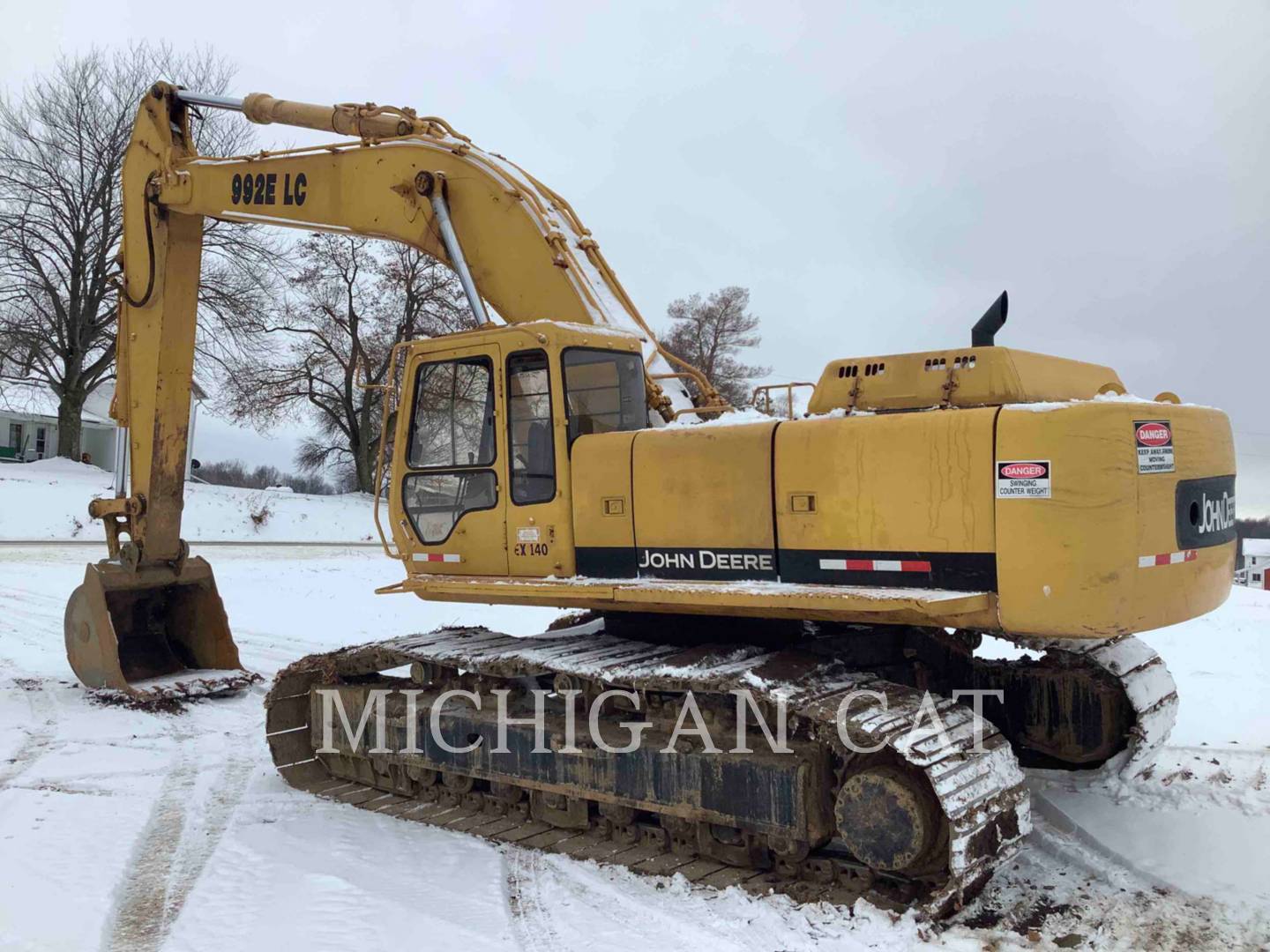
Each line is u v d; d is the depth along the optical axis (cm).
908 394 482
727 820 482
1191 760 627
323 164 753
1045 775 592
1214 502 473
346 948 414
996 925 425
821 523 467
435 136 718
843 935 416
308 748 683
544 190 687
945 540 436
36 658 1044
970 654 616
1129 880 464
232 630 1223
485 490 578
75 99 3158
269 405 3541
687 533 503
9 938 420
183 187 827
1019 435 421
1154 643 995
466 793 605
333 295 3550
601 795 529
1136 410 423
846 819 439
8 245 3072
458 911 448
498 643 614
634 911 447
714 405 627
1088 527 409
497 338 567
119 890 477
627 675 505
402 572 1903
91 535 2580
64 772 666
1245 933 411
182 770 680
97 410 5141
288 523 3055
